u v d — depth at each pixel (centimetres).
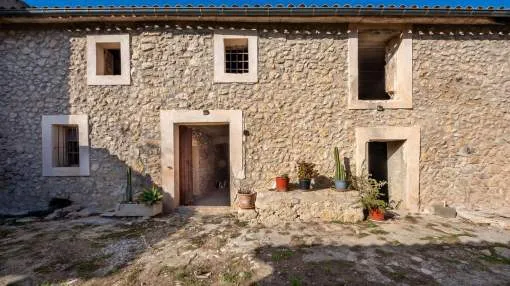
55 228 412
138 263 293
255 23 516
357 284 247
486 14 471
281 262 291
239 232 393
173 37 516
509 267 283
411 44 513
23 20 489
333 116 517
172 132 516
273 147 517
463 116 512
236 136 516
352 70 514
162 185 515
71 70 512
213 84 517
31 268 282
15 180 507
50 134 508
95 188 512
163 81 516
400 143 535
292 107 518
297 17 488
